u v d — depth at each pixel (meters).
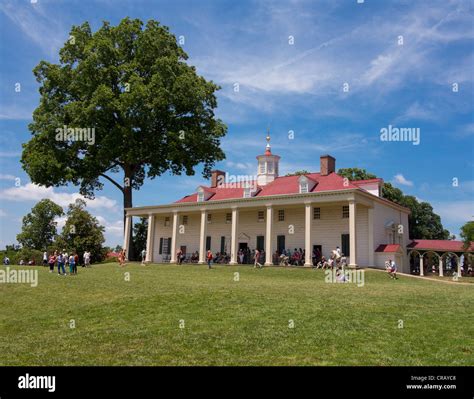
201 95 48.31
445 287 24.98
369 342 10.55
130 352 10.09
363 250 40.50
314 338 10.92
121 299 16.98
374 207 41.34
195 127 49.03
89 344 10.95
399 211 47.34
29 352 10.38
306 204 40.25
